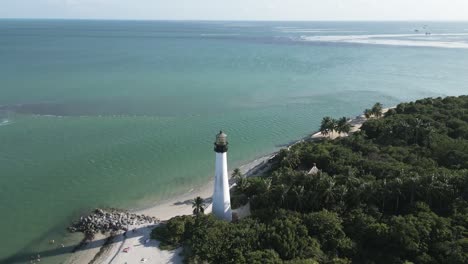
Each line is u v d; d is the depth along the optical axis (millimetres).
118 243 68062
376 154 92625
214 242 60906
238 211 74625
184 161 102125
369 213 66688
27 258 65188
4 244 68500
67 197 83750
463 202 65750
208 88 183125
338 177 75750
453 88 199250
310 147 96250
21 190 85750
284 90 185000
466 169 77688
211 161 102312
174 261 62250
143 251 64938
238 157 106375
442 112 122438
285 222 63125
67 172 94438
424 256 55406
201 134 121875
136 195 85500
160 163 100688
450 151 89375
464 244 55188
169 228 68500
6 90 166875
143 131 123062
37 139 114000
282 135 123875
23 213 77688
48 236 71000
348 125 115250
